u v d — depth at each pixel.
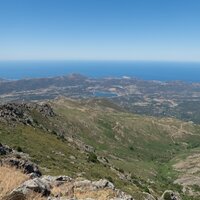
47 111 196.12
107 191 25.89
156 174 178.62
